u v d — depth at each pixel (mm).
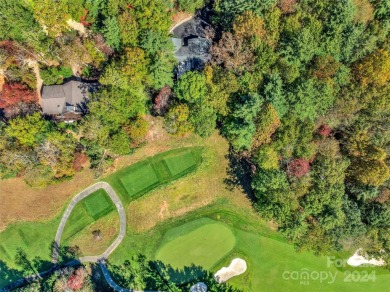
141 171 82062
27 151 74500
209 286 79625
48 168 77375
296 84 70250
